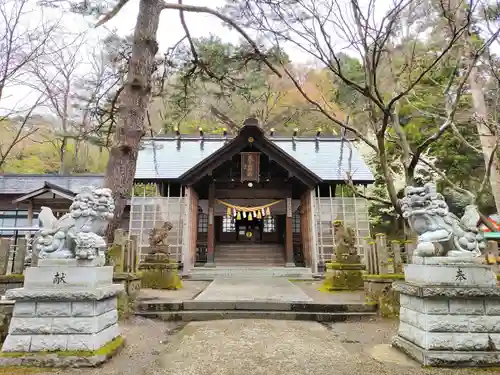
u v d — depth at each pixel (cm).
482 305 377
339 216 1442
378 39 571
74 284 384
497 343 367
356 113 923
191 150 1822
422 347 378
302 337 497
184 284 1111
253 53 867
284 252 1703
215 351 427
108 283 434
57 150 2453
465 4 610
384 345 464
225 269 1392
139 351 430
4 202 1606
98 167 2708
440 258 394
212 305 662
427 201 411
